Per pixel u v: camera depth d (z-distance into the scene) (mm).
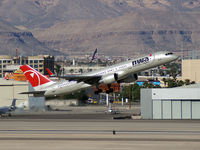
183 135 186625
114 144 165375
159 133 191875
